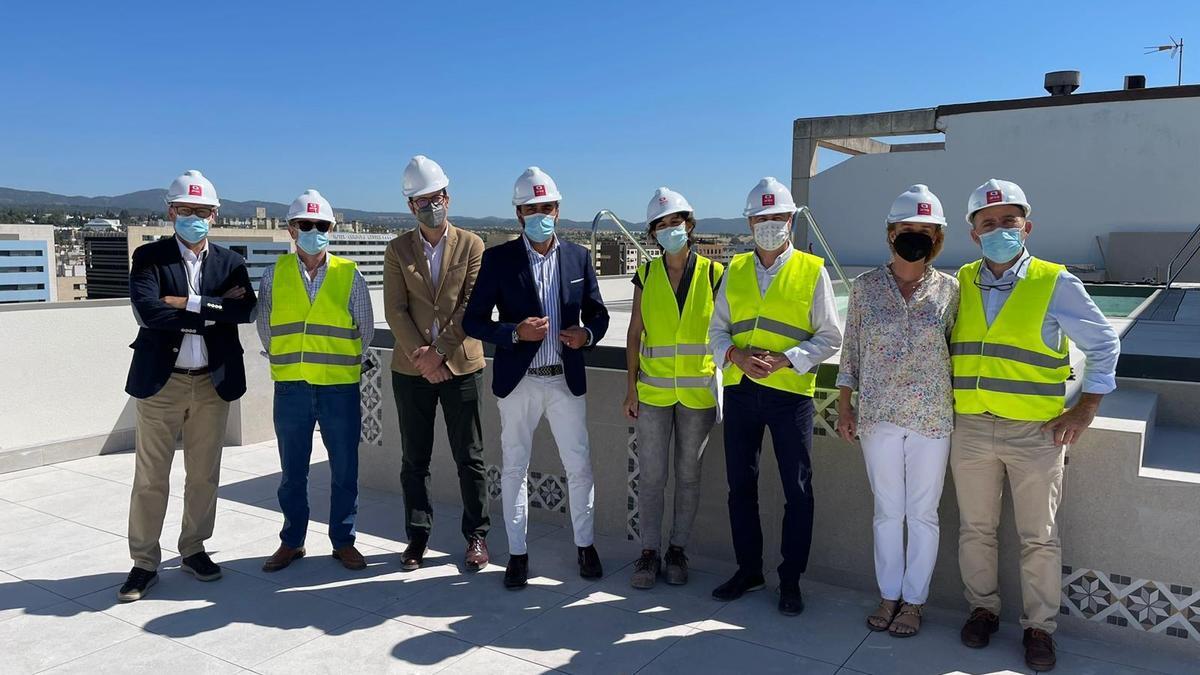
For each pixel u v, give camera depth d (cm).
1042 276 310
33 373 623
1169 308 947
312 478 599
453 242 415
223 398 393
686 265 387
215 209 388
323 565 423
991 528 328
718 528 432
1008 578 349
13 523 485
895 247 325
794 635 340
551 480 490
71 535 465
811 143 2356
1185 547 312
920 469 333
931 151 2177
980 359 320
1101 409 368
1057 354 311
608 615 360
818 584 397
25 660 316
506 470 399
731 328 371
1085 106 1973
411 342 400
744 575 382
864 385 340
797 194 2391
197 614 361
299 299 402
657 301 385
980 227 315
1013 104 2053
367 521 498
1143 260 1917
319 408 410
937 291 332
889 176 2244
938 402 327
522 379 391
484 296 391
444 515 508
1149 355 420
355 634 340
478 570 415
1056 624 327
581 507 402
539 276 395
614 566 421
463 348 409
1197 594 311
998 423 317
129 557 432
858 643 332
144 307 364
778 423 359
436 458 536
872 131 2259
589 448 423
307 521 422
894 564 344
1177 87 1875
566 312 395
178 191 374
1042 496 310
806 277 358
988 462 320
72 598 377
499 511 508
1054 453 309
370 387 561
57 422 639
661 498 398
